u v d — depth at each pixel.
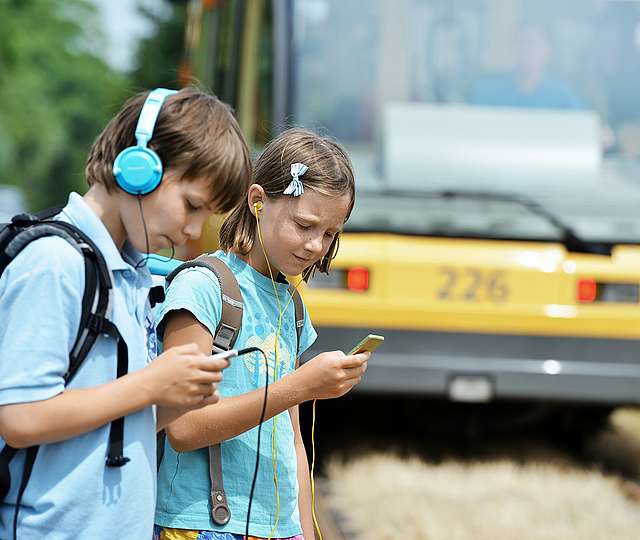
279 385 4.84
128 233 4.27
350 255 11.62
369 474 11.73
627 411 16.00
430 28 12.90
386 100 12.73
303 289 11.61
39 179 79.19
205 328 4.93
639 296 11.84
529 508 10.51
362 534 9.67
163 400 4.12
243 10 13.49
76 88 78.44
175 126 4.17
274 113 12.51
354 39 12.77
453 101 12.83
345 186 5.05
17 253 4.10
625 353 11.78
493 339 11.68
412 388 11.62
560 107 12.91
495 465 12.32
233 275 5.14
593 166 12.70
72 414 3.99
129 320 4.30
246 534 4.97
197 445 4.82
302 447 5.52
